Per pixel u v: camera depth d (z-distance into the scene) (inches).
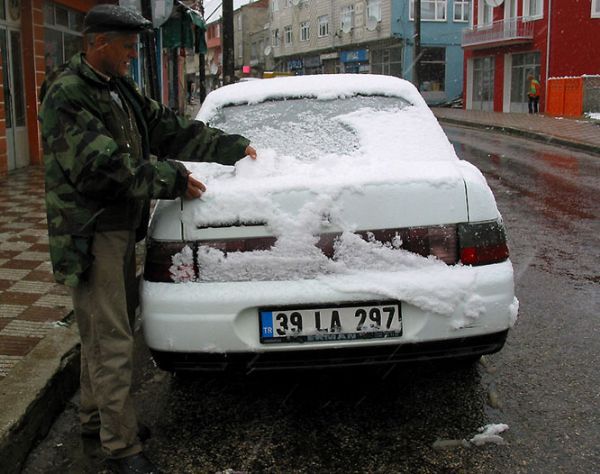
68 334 158.6
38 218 297.3
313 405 137.4
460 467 112.8
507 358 156.9
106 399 111.0
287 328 116.3
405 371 151.8
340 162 130.4
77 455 121.6
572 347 162.2
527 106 1267.2
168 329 117.3
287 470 113.7
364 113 149.0
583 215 328.5
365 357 118.6
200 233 117.6
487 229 121.6
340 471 112.8
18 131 475.5
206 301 115.8
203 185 119.0
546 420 127.6
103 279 108.7
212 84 2379.4
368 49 1744.6
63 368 141.8
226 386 147.3
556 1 1161.4
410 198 118.5
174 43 671.1
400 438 123.0
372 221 117.4
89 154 101.0
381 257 117.3
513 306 122.9
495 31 1307.8
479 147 706.2
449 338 118.4
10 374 135.8
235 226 117.1
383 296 115.3
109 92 110.4
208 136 130.4
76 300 110.3
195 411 136.3
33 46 482.6
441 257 119.0
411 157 135.5
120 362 111.1
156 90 302.8
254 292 115.6
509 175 483.2
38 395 127.4
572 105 1075.3
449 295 116.5
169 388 147.5
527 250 259.8
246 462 116.6
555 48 1174.3
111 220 108.6
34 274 210.2
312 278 116.6
